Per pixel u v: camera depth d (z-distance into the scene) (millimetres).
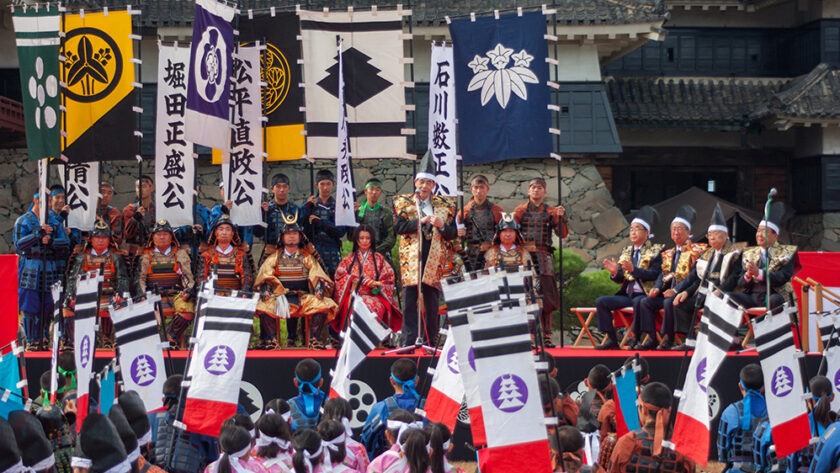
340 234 13898
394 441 7727
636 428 8430
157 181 12977
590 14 24266
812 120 27609
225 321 7938
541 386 7020
